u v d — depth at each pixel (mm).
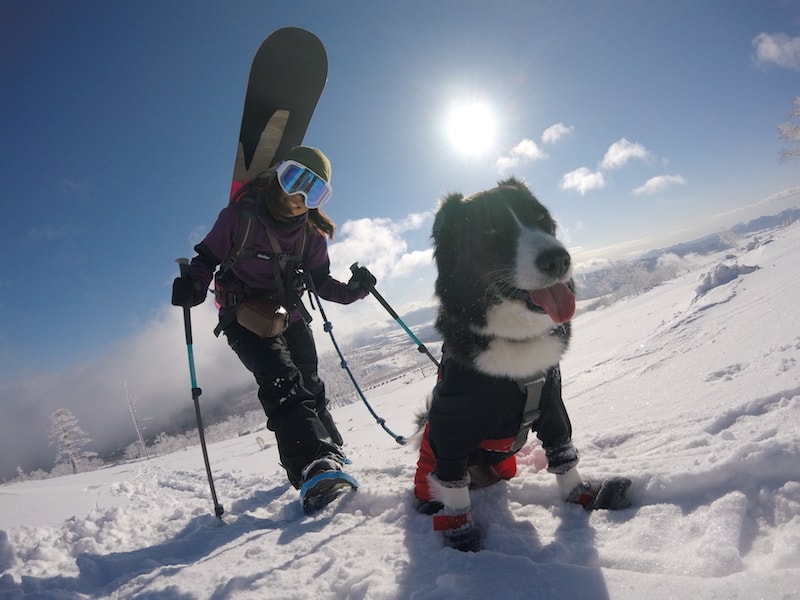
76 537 3098
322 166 3180
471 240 2137
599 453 2635
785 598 1067
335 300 3633
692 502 1766
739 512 1555
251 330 3107
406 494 2656
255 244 3225
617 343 9922
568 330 2211
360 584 1694
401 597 1569
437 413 2139
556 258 1890
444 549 1836
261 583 1925
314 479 2820
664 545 1558
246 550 2377
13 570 2678
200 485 4863
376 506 2668
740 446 1827
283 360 3182
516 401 2100
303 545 2299
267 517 3064
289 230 3275
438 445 2107
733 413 2537
